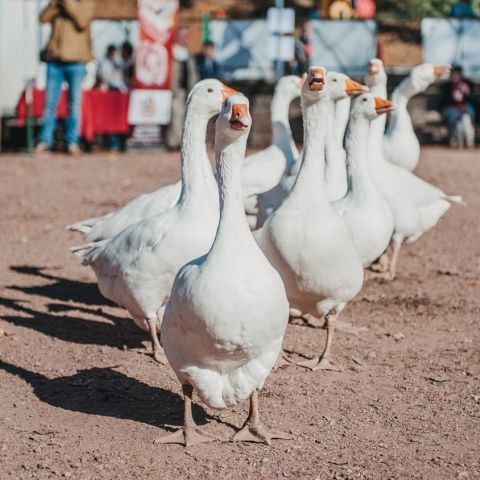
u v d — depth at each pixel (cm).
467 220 709
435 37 1149
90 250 425
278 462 311
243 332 300
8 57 1034
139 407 356
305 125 388
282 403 361
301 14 1511
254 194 485
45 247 608
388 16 1420
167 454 316
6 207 734
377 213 446
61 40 960
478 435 335
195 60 1102
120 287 398
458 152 1091
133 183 837
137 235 391
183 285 304
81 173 888
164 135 1085
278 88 564
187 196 386
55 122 1020
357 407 359
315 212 382
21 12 1033
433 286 530
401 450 322
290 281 387
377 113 448
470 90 1177
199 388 313
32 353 413
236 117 297
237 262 301
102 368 396
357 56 1073
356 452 320
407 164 627
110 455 316
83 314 472
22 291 509
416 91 623
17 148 1062
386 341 437
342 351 422
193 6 1543
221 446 322
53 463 310
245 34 1126
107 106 1032
